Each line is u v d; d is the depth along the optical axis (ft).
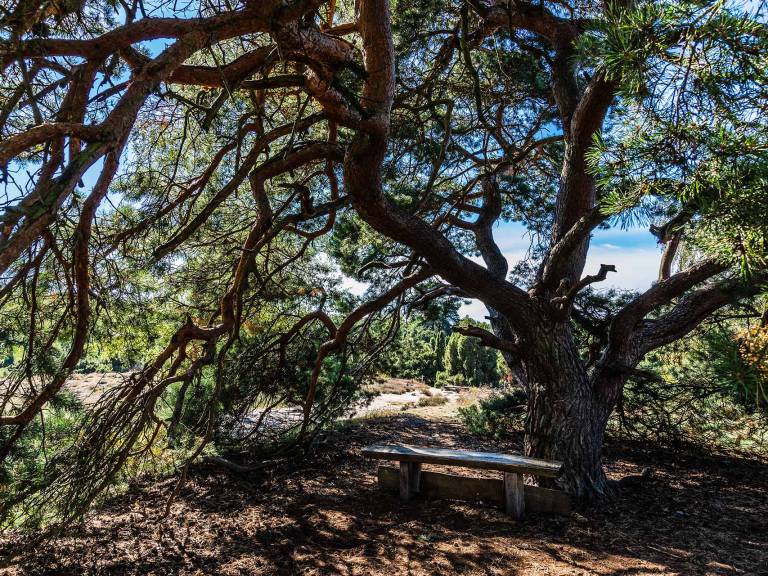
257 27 8.27
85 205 8.84
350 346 26.91
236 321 16.67
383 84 12.73
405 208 24.06
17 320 15.44
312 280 31.01
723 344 5.28
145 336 23.90
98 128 5.50
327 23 19.29
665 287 20.92
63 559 15.35
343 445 29.01
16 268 12.66
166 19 7.93
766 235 4.60
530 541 15.88
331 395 25.84
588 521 17.42
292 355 26.45
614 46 4.91
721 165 4.68
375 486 22.20
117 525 17.93
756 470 24.70
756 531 16.51
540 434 19.85
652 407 28.63
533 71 24.25
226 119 23.35
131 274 20.94
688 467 25.38
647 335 21.72
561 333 19.97
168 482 22.75
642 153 5.03
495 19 20.66
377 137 13.55
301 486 22.22
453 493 19.86
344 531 17.24
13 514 15.48
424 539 16.34
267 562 15.02
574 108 20.85
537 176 31.83
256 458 26.37
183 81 12.75
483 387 73.31
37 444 16.93
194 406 24.68
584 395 19.97
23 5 6.03
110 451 15.30
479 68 26.23
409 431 33.32
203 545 16.30
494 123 27.35
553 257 19.54
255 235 15.39
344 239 29.99
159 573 14.47
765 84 4.48
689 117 4.91
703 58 4.58
